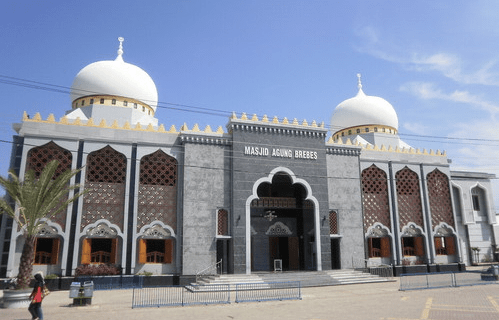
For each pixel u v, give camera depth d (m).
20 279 14.04
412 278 22.06
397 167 25.55
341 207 23.53
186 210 20.22
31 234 14.55
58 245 18.45
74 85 25.70
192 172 20.81
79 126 19.95
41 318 10.30
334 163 24.14
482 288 17.22
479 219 29.83
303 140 23.27
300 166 22.78
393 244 24.16
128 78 25.70
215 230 20.45
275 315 11.28
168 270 19.86
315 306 12.95
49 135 19.20
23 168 18.44
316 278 20.14
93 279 18.16
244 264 20.28
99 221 19.09
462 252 28.28
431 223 25.44
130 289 18.05
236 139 21.81
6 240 17.61
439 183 26.66
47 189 15.12
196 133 21.23
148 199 20.27
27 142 18.80
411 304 13.16
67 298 15.19
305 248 24.00
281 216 25.06
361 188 24.28
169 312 11.96
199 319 10.75
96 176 19.78
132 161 20.31
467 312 11.41
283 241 24.94
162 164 21.00
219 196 21.02
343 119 32.62
